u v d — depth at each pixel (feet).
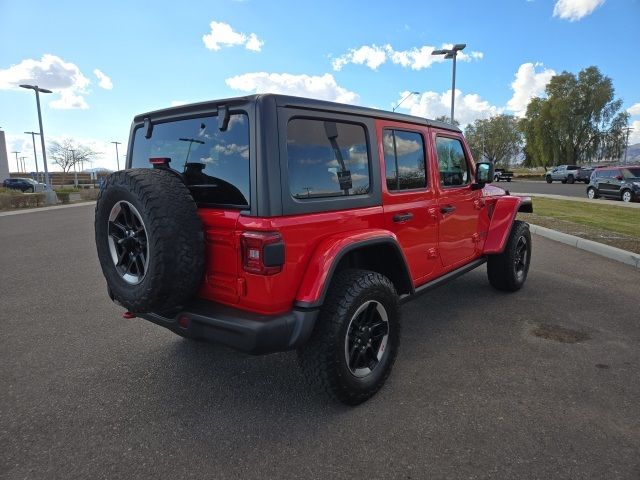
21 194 83.10
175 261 8.41
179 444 8.58
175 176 9.22
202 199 9.43
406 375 11.19
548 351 12.44
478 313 15.67
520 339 13.33
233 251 8.68
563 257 24.67
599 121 187.52
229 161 8.90
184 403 10.11
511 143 265.95
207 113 9.45
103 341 13.84
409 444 8.43
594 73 184.24
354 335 9.75
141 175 8.77
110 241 9.57
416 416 9.37
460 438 8.57
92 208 77.97
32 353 12.96
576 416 9.25
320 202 9.23
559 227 34.19
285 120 8.70
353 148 10.31
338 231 9.63
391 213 11.18
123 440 8.73
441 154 13.74
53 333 14.56
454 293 18.11
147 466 7.95
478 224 15.98
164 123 10.55
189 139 9.85
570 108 186.39
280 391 10.60
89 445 8.59
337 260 9.04
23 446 8.58
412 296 12.09
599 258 24.36
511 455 8.04
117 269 9.45
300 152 9.03
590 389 10.33
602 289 18.37
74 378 11.39
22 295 19.17
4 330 14.88
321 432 8.89
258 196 8.33
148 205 8.31
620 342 12.99
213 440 8.69
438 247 13.47
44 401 10.27
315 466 7.87
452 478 7.50
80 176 246.06
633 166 64.54
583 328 14.11
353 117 10.30
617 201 62.59
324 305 9.19
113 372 11.70
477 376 11.07
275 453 8.25
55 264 25.88
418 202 12.38
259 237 8.19
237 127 8.84
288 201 8.59
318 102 9.41
